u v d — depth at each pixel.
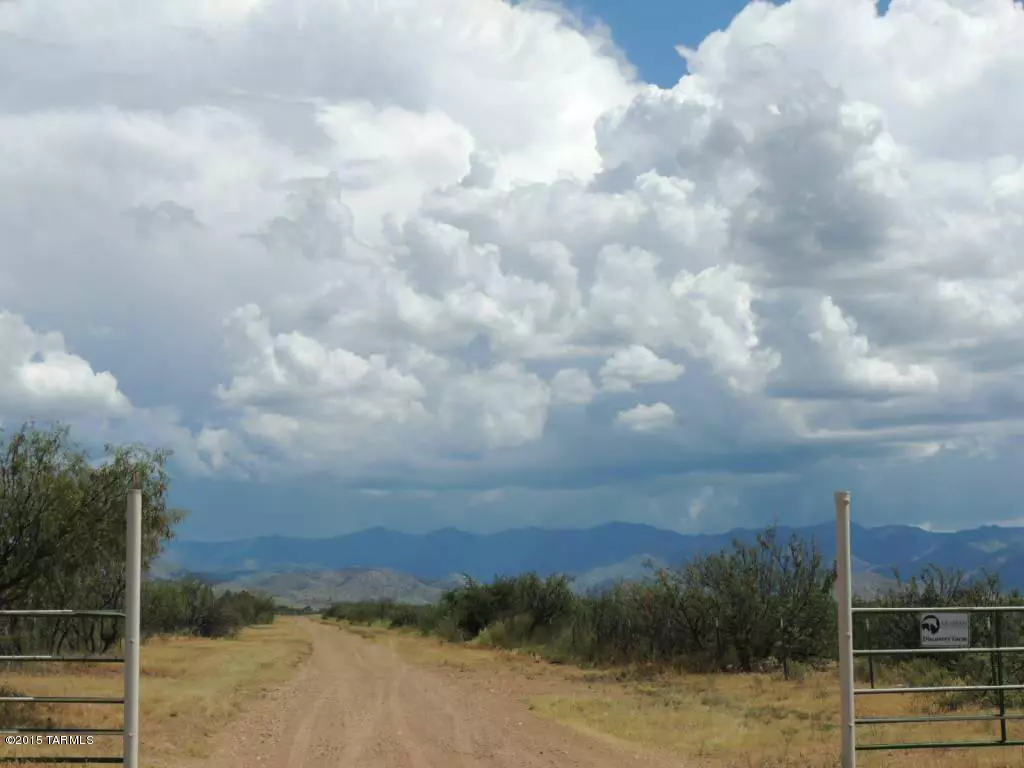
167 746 16.80
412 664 40.72
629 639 39.06
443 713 22.77
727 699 24.94
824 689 26.12
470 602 60.75
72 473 21.47
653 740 18.09
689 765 15.38
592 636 40.97
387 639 65.12
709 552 36.47
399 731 19.56
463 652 48.88
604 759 15.94
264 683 30.56
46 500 20.94
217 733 18.91
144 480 22.73
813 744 17.08
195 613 67.00
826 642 33.53
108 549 21.73
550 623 52.84
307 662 42.03
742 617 34.47
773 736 18.16
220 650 47.94
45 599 22.14
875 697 23.67
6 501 20.70
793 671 31.30
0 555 20.77
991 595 28.20
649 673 34.53
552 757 16.17
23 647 29.47
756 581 34.53
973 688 13.03
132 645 11.62
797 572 34.31
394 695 27.27
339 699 26.06
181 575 67.38
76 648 34.34
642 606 38.44
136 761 11.62
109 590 32.53
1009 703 21.22
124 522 21.66
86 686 26.17
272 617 112.62
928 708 21.08
